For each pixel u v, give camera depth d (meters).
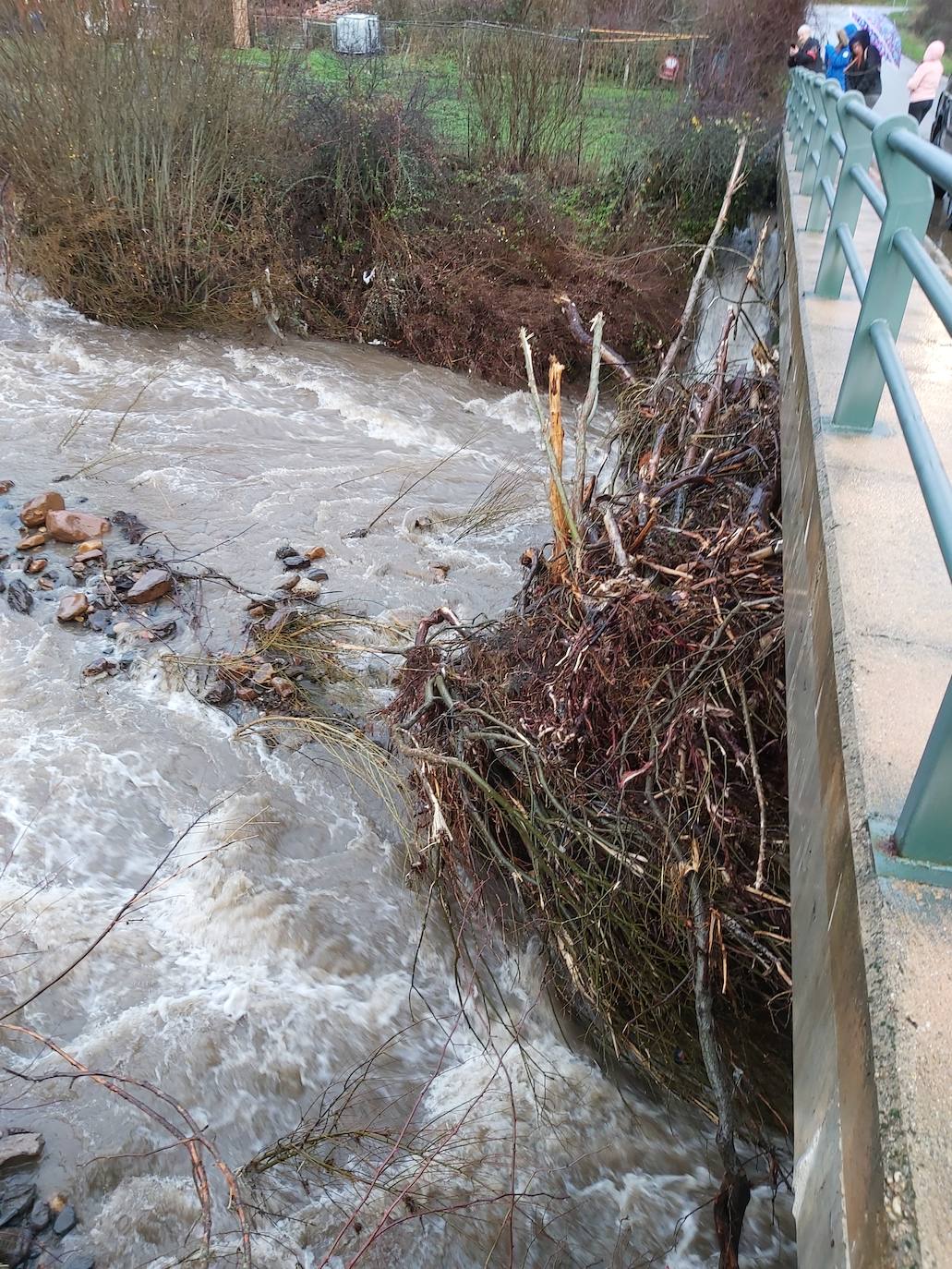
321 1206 2.79
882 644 2.04
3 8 8.74
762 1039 3.43
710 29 13.12
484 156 11.42
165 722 4.33
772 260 9.93
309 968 3.44
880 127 2.55
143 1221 2.65
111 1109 2.87
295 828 3.95
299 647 4.86
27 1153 2.67
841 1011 1.57
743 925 3.18
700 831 3.26
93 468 6.57
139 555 5.59
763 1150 3.26
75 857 3.62
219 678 4.64
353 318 10.30
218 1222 2.68
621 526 4.29
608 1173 3.11
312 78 10.72
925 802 1.53
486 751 3.79
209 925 3.48
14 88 8.97
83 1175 2.70
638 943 3.34
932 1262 1.12
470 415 9.14
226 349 9.36
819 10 13.09
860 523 2.47
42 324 9.02
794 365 4.12
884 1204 1.21
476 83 11.66
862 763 1.76
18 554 5.39
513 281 10.52
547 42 11.62
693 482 4.55
